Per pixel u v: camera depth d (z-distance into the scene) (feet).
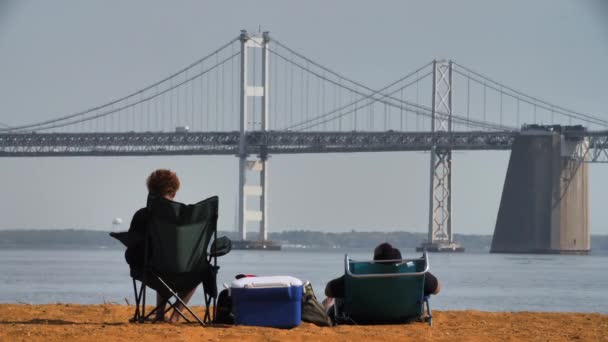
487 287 424.87
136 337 86.53
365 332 92.94
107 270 577.43
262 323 96.43
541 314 122.93
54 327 93.71
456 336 92.53
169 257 94.99
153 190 96.94
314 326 97.76
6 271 553.23
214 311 97.50
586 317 118.93
